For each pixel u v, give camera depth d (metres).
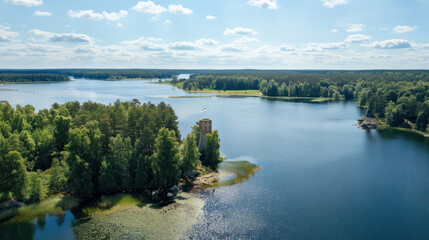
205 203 82.94
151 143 100.88
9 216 74.62
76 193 84.62
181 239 65.88
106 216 75.44
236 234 67.94
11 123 111.75
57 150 103.44
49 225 71.19
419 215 76.94
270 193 89.56
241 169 109.75
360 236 67.81
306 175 104.44
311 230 69.88
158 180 93.06
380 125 195.88
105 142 101.75
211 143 116.31
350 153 131.12
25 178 78.75
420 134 171.62
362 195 88.38
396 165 115.25
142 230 69.19
